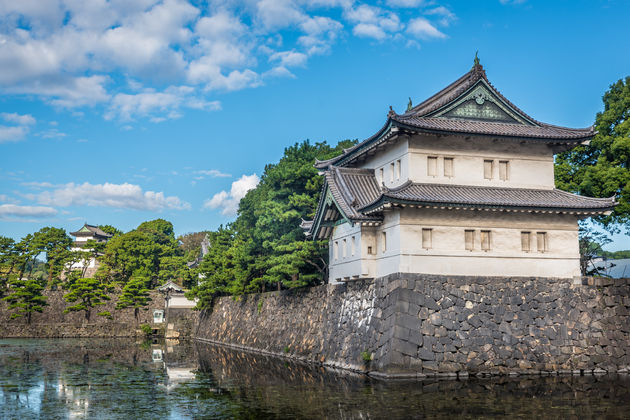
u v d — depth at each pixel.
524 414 21.84
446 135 35.91
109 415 23.33
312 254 48.41
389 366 31.31
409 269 33.25
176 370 39.50
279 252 53.38
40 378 35.50
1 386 32.06
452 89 41.38
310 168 50.94
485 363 32.75
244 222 67.62
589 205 35.50
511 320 33.91
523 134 36.62
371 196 39.25
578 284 35.84
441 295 33.06
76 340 79.31
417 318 32.31
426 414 21.91
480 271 34.47
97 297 89.50
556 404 23.73
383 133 36.56
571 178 49.22
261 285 64.12
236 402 25.80
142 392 29.45
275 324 53.44
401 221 33.62
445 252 34.06
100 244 110.75
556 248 36.16
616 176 44.00
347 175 40.94
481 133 35.84
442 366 32.00
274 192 53.25
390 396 25.78
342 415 22.06
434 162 36.66
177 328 88.44
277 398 26.42
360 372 34.38
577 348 34.59
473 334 33.00
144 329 89.25
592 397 25.38
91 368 41.31
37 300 86.62
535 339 34.06
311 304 46.28
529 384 29.20
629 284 36.59
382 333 33.06
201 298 79.56
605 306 35.88
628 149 44.81
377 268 36.41
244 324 63.06
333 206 40.59
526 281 34.81
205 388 30.48
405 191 33.97
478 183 37.06
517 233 35.62
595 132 37.72
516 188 37.69
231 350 58.75
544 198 36.59
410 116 36.03
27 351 58.09
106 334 89.19
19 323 87.25
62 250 106.56
